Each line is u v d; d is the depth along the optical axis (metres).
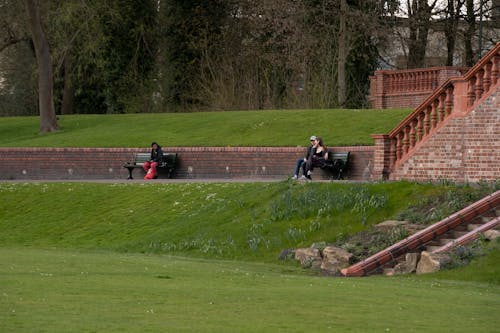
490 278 29.48
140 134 67.50
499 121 42.38
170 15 93.12
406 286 27.62
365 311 21.03
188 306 20.97
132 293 23.03
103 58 94.19
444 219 35.22
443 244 34.19
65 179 65.94
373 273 32.72
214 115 70.44
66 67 96.75
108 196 51.78
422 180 42.62
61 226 48.56
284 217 41.06
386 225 37.47
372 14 84.56
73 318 18.61
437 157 44.50
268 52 87.31
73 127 75.25
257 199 44.19
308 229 39.38
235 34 94.81
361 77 86.12
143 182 54.91
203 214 44.75
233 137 62.78
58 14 85.69
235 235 41.00
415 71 71.25
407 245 33.69
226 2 95.06
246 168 59.28
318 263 35.09
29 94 106.12
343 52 80.94
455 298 24.47
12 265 30.14
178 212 46.44
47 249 43.03
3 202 53.31
